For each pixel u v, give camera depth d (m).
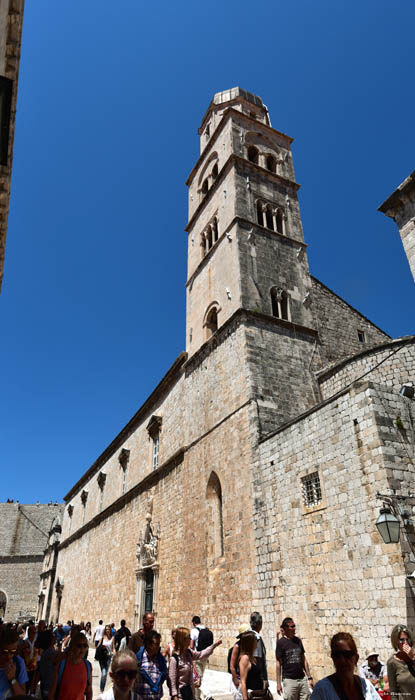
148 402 41.38
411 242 18.25
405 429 16.62
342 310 33.72
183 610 26.91
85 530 55.91
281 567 19.27
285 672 10.22
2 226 11.70
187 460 30.59
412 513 14.98
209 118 42.75
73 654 7.88
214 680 19.03
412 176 18.23
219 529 25.92
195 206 40.34
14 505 91.94
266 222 33.91
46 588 71.38
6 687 6.52
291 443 20.45
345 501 16.80
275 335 28.23
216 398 28.58
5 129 9.59
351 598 15.59
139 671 7.77
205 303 33.53
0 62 9.30
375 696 5.05
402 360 23.22
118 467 48.59
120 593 38.81
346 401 17.77
